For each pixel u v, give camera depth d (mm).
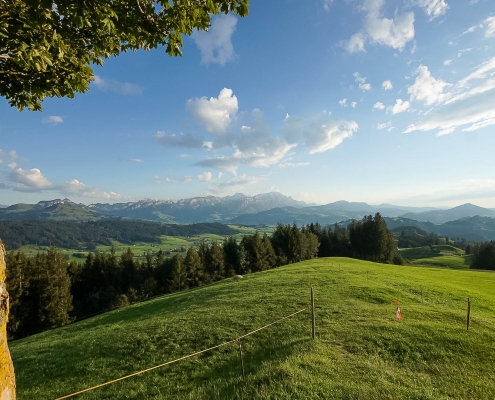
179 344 16953
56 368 16438
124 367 15188
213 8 5699
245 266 88812
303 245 103688
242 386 9625
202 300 30641
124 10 5801
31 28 5449
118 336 20062
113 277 86000
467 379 10133
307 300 23266
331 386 8758
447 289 31094
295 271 41844
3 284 4141
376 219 114812
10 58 6074
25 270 62844
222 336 17141
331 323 16922
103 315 39188
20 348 25344
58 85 7543
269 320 19016
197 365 14086
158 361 15188
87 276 84125
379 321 16688
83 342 20625
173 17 5867
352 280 31078
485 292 33688
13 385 3977
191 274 80750
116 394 12414
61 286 64062
